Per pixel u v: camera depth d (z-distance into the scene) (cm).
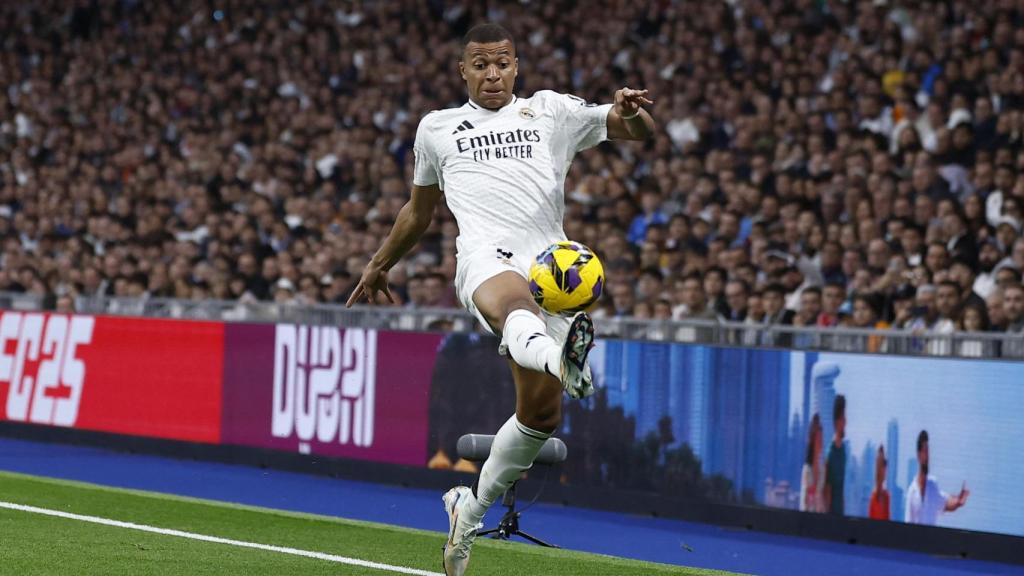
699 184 2211
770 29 2536
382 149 2677
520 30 2909
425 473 1750
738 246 1952
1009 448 1295
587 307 838
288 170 2722
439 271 2050
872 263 1848
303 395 1883
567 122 927
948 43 2325
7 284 2711
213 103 3145
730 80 2427
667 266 2056
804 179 2120
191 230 2706
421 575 1102
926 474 1354
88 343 2133
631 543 1392
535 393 873
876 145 2138
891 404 1383
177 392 2022
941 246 1784
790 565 1288
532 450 910
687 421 1548
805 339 1459
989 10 2298
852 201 1998
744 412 1498
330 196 2616
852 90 2312
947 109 2183
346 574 1096
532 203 909
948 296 1641
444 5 3045
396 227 1000
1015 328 1577
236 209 2744
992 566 1290
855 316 1698
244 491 1708
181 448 2006
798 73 2386
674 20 2659
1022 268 1753
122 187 3053
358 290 1040
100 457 2000
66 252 2673
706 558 1316
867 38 2391
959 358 1334
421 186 968
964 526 1323
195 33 3394
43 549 1156
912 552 1360
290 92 3080
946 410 1343
